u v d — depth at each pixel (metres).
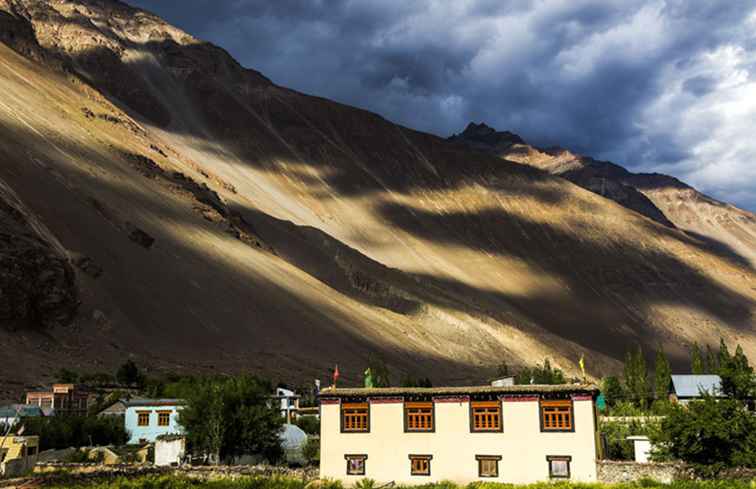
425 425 46.53
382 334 188.88
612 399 117.88
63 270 138.25
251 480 44.81
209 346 146.00
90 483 43.41
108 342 133.75
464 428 45.53
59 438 66.56
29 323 127.69
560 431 43.78
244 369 136.50
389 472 46.41
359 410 47.72
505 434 44.66
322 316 180.00
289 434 66.44
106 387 107.00
